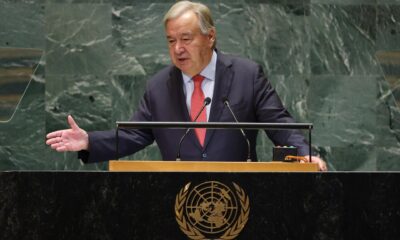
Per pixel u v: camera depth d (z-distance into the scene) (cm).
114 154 1457
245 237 969
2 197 960
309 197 970
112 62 2331
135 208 966
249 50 2338
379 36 2359
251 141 1538
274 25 2342
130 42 2330
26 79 2308
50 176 966
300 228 968
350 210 969
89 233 962
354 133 2358
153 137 1578
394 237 965
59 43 2317
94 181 966
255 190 971
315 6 2347
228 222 968
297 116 2347
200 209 968
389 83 2362
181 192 969
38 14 2312
